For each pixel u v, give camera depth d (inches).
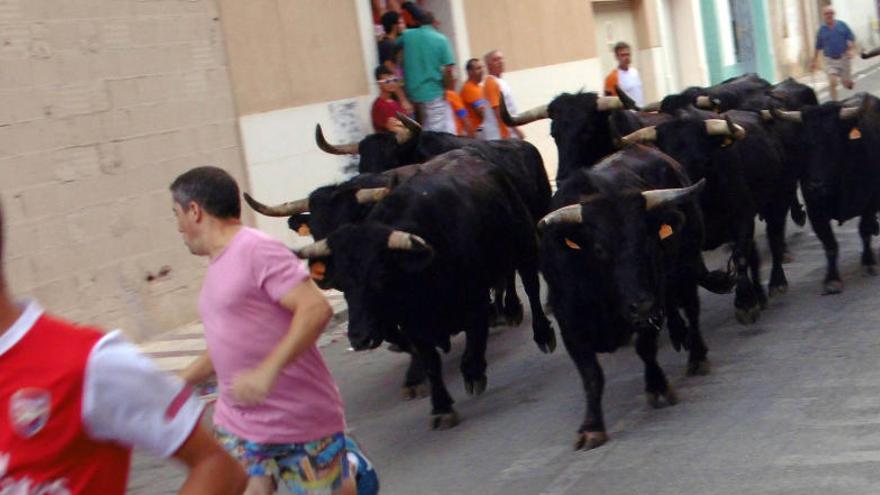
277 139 855.7
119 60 719.7
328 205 515.8
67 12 684.1
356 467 316.8
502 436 463.8
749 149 606.9
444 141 633.6
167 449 173.9
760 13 1956.2
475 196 517.0
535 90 1250.0
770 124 651.5
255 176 833.5
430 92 945.5
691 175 548.7
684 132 550.6
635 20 1556.3
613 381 522.6
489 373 573.0
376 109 928.3
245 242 294.7
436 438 476.4
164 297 738.8
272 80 855.1
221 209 298.8
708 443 413.7
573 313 437.1
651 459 406.0
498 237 530.0
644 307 417.4
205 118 788.6
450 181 511.5
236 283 292.5
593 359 439.8
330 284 458.3
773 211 643.5
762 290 617.6
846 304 597.0
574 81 1328.7
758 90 765.9
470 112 957.2
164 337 724.0
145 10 741.9
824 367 487.8
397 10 1007.0
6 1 645.3
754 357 523.2
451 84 956.0
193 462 177.9
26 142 652.1
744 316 584.4
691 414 452.8
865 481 354.0
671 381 506.0
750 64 1925.4
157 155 744.3
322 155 900.6
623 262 420.5
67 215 674.2
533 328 586.6
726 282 535.8
